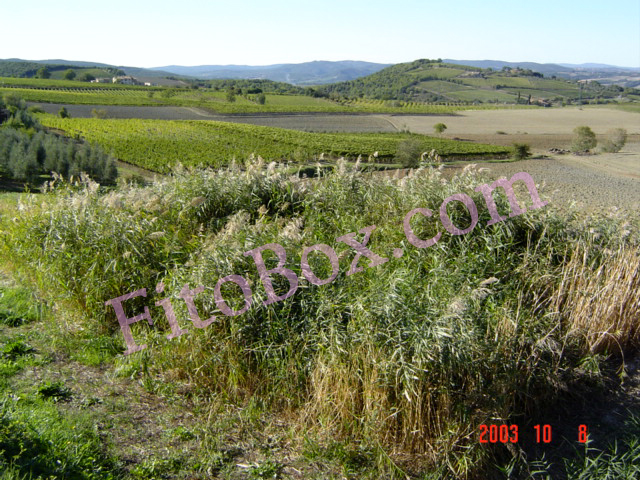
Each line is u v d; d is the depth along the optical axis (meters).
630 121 82.06
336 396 3.40
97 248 4.95
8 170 23.30
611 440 3.44
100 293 4.74
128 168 32.16
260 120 76.19
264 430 3.41
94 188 6.14
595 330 4.40
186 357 3.95
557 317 4.41
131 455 2.99
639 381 4.16
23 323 4.64
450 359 3.29
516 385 3.49
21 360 3.90
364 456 3.14
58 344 4.28
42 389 3.47
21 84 103.25
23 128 37.28
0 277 5.82
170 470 2.91
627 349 4.61
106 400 3.56
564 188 27.38
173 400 3.67
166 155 35.97
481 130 71.88
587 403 3.87
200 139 48.28
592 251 5.18
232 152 39.09
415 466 3.12
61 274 4.94
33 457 2.60
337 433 3.34
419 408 3.18
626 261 4.85
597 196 24.86
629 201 23.28
